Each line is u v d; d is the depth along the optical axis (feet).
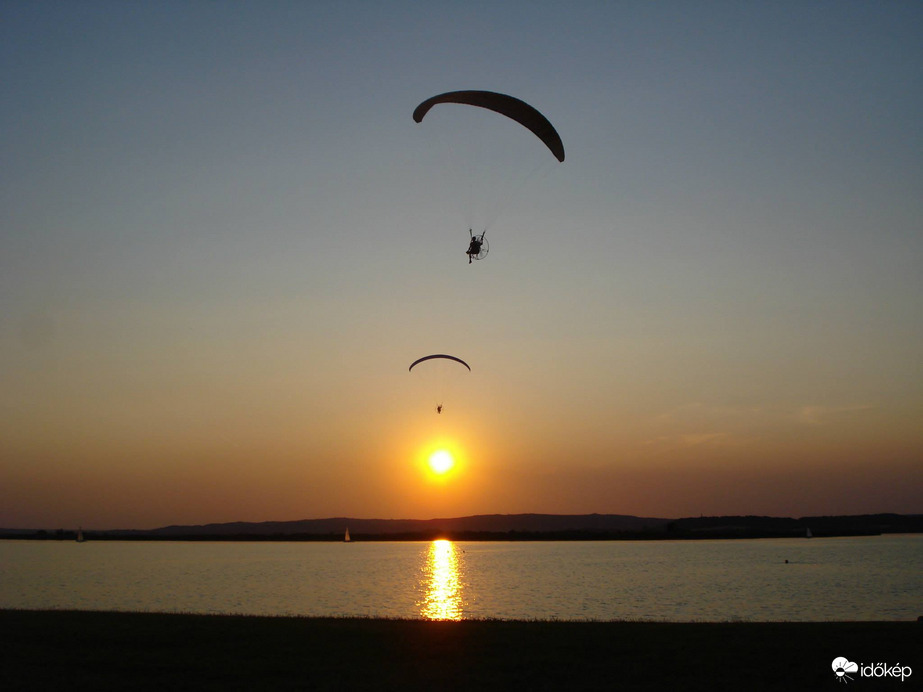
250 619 108.27
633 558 603.67
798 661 79.36
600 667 77.82
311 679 73.41
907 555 552.41
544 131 123.54
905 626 99.30
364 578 361.92
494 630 96.73
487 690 70.03
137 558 629.92
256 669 76.89
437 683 72.23
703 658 80.89
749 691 70.03
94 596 246.47
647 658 81.25
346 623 103.76
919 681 72.90
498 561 580.30
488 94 122.42
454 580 344.90
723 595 245.45
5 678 72.74
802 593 249.14
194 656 81.97
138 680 72.79
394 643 88.12
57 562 536.42
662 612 196.54
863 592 251.19
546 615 189.98
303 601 231.71
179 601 228.63
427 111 129.08
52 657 81.05
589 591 270.87
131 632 94.22
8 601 224.12
